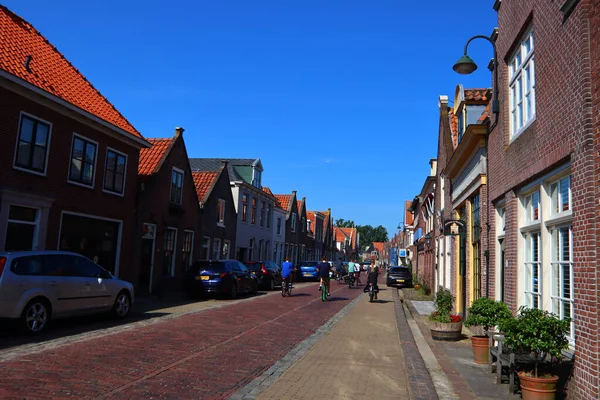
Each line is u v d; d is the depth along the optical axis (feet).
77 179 47.83
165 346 28.22
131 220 57.16
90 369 21.99
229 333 34.01
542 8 22.79
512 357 20.10
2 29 45.14
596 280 16.56
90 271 36.06
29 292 29.71
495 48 31.65
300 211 153.99
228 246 90.27
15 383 19.20
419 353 29.30
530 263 25.27
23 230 41.27
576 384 17.80
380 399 19.61
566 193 20.76
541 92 22.81
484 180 35.53
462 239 46.78
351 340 33.76
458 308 46.78
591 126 17.39
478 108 43.42
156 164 64.08
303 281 116.88
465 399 19.66
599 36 16.94
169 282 66.08
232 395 19.17
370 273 66.80
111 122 51.47
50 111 43.78
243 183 97.86
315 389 20.66
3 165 38.63
